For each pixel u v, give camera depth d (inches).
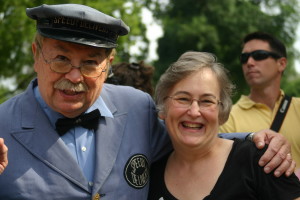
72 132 106.8
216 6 653.9
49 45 99.0
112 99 116.5
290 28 641.6
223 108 111.3
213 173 108.9
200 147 109.1
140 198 109.2
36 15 100.9
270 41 175.8
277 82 174.9
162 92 112.7
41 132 103.7
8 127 103.2
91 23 99.1
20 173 99.3
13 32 265.9
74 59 98.7
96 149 107.0
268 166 103.6
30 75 302.5
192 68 107.7
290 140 161.8
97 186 103.1
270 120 167.6
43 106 107.1
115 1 271.6
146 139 115.2
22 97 108.6
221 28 650.8
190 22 652.1
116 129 111.8
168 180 113.0
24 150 102.0
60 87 99.2
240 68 640.4
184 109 108.3
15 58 281.9
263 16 646.5
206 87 107.8
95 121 108.8
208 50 645.9
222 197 104.8
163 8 675.4
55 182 100.6
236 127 168.9
